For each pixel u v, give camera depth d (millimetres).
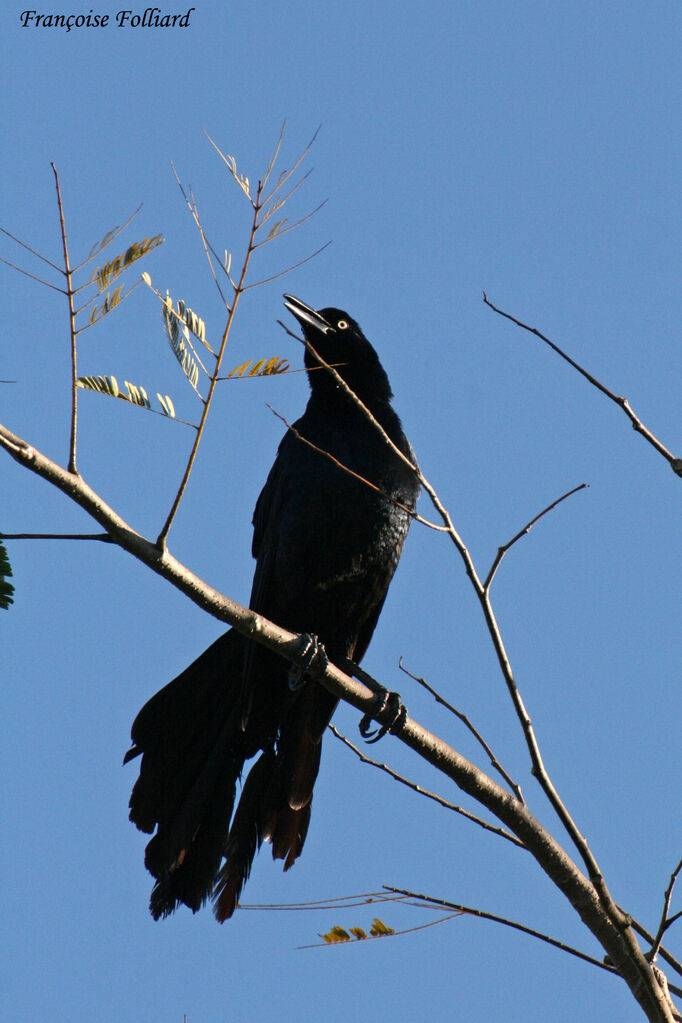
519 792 8219
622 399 7125
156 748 11273
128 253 6160
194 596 7613
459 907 7754
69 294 6117
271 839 11375
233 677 11461
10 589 6711
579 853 7406
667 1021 7328
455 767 8320
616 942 7469
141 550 7043
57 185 5988
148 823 11078
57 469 6477
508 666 7266
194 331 6559
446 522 7125
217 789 11297
